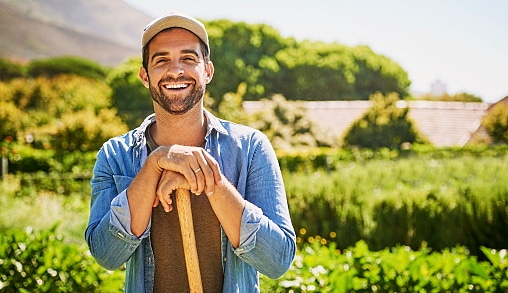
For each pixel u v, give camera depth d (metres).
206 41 2.15
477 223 7.27
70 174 15.48
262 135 2.23
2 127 23.59
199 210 2.11
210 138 2.17
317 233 7.93
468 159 9.55
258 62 36.47
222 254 2.11
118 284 4.63
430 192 7.55
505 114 22.75
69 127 19.86
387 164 9.75
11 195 12.48
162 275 2.11
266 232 2.03
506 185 7.32
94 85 35.56
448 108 26.22
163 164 1.98
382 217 7.63
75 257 4.71
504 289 4.40
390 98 21.97
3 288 4.49
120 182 2.15
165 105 2.09
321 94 37.56
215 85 33.47
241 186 2.16
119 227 2.01
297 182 8.25
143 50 2.15
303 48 38.16
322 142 20.91
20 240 4.86
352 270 4.52
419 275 4.41
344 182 8.22
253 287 2.16
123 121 27.98
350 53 38.88
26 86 31.66
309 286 4.41
